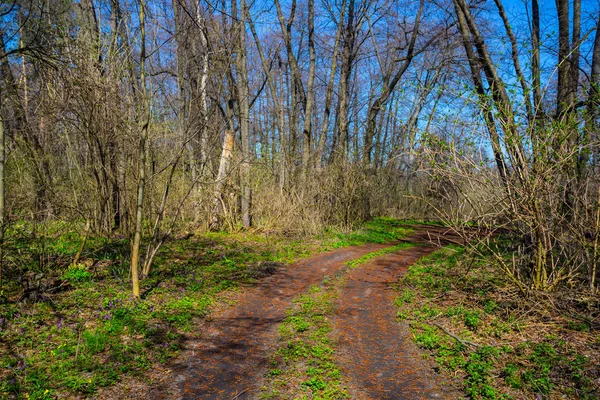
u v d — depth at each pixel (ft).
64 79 30.04
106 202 43.14
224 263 40.45
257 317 27.12
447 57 61.00
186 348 21.81
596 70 42.42
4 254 28.99
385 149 106.52
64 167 48.49
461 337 22.84
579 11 41.45
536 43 36.70
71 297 26.40
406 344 22.82
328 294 32.24
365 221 78.64
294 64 85.46
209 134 50.42
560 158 24.73
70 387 16.89
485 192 27.53
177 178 57.62
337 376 18.94
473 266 37.68
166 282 31.83
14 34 26.99
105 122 34.06
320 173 65.98
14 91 29.27
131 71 37.24
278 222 60.18
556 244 28.37
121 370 18.60
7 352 18.97
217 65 45.19
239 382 18.44
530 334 22.48
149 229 48.96
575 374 17.61
